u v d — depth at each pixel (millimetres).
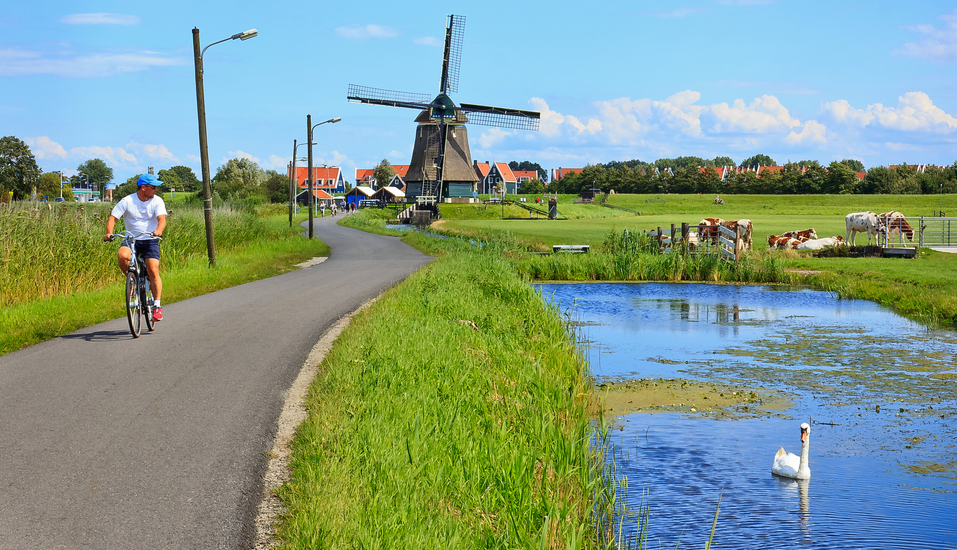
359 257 32031
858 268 26734
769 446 7512
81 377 7863
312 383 7695
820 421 8469
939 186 144875
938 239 43812
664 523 5586
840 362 11930
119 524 4219
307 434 5801
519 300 16641
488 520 4766
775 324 16156
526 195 157875
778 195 145375
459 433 6242
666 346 13508
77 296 14438
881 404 9297
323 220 95438
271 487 4867
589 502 5746
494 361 10008
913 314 17625
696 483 6430
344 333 10586
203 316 12766
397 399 6836
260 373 8211
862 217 35469
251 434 5980
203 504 4547
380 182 185000
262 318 12547
